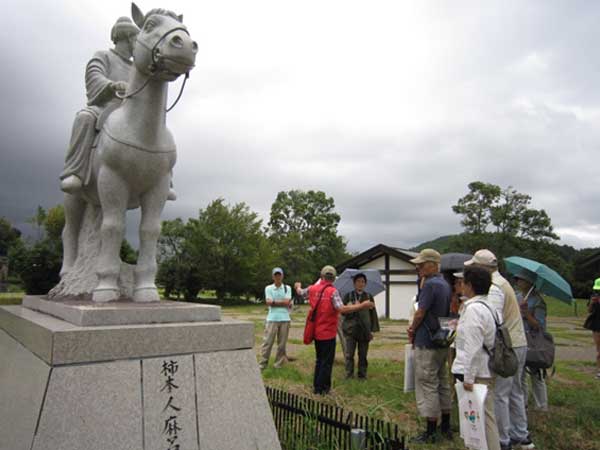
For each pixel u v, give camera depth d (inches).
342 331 276.1
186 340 103.2
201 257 1204.5
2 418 105.0
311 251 1753.2
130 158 117.9
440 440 163.2
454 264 250.8
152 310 104.2
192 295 1238.3
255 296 1357.0
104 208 121.1
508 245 1128.2
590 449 160.6
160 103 119.3
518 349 159.6
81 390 88.1
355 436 127.1
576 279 1169.4
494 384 139.4
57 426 84.1
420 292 180.9
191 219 1230.9
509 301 162.1
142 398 94.7
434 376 163.5
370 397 226.7
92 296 125.6
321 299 230.2
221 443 102.0
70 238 148.3
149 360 97.6
